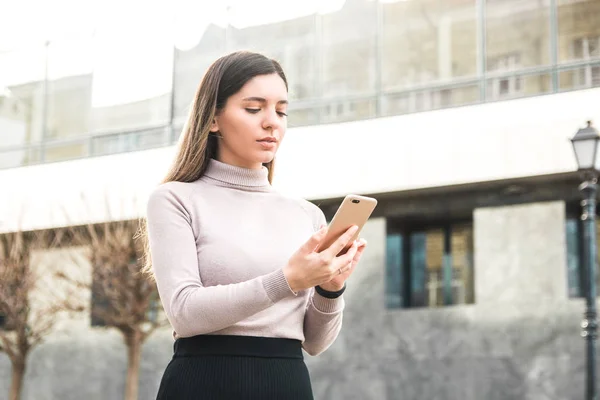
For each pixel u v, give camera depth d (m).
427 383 15.20
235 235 2.54
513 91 15.52
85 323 18.72
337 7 17.11
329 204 16.81
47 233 18.66
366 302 15.98
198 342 2.40
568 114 14.77
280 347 2.46
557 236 14.79
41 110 19.97
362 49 16.81
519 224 15.09
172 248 2.48
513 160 15.02
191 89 18.44
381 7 16.75
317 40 17.17
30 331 16.67
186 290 2.39
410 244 16.58
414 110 16.27
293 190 16.73
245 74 2.58
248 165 2.67
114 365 18.28
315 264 2.30
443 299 16.08
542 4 15.49
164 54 18.81
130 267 15.16
